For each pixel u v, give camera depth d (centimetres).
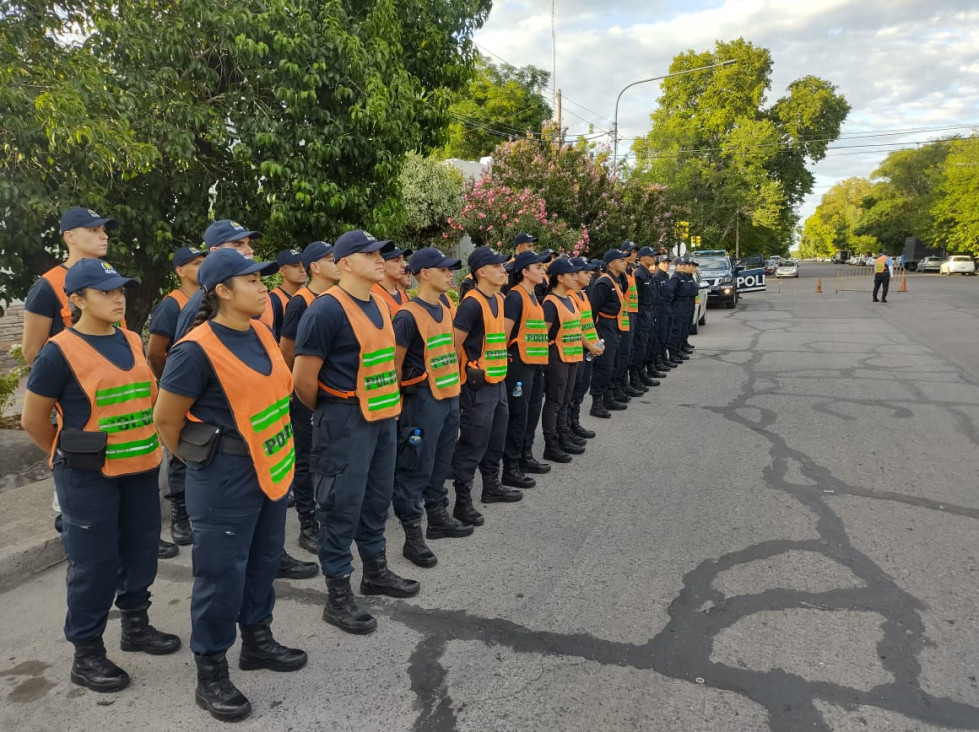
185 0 548
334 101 651
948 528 451
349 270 344
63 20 547
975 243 4594
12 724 275
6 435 599
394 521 496
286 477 293
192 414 273
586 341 652
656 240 1953
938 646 317
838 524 461
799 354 1188
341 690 295
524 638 333
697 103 4584
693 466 596
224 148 630
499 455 518
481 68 3041
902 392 855
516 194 1401
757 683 294
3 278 562
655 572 399
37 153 484
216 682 280
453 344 433
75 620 293
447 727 270
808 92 4556
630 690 291
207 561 271
